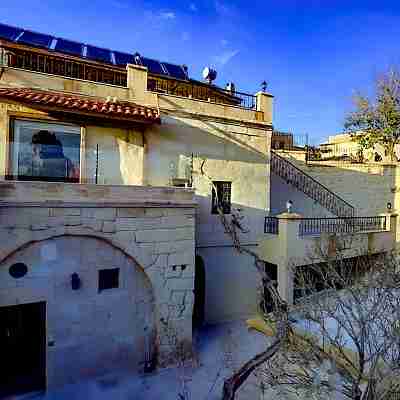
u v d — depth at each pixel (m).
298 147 24.88
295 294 10.86
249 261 12.33
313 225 12.49
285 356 5.19
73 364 7.54
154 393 7.43
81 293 7.61
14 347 7.71
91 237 7.68
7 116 8.96
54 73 11.65
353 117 23.53
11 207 6.84
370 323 5.55
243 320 11.73
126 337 8.10
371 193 17.69
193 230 8.85
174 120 11.12
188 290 8.75
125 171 10.36
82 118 9.77
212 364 8.61
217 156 11.88
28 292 7.09
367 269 10.84
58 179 9.55
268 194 12.95
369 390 4.45
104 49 14.95
